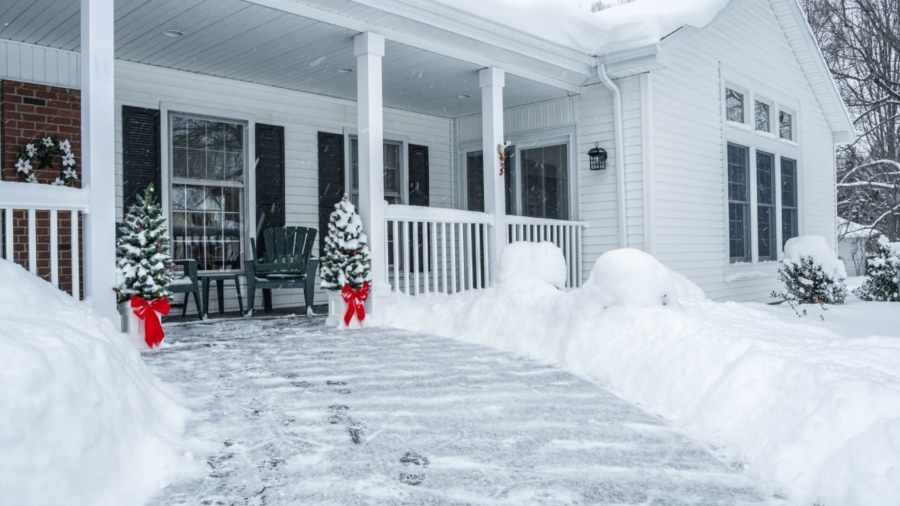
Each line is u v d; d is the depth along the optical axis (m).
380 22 6.43
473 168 10.60
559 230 8.94
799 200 12.39
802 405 2.99
